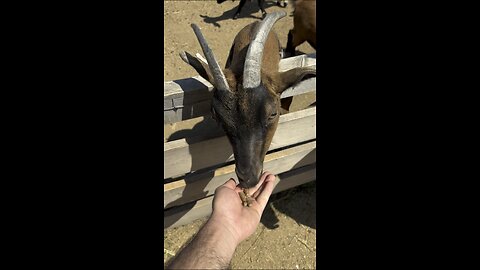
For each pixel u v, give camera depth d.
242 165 0.81
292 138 1.07
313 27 1.59
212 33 2.06
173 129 1.46
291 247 1.16
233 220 0.65
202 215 1.19
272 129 0.87
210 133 0.97
